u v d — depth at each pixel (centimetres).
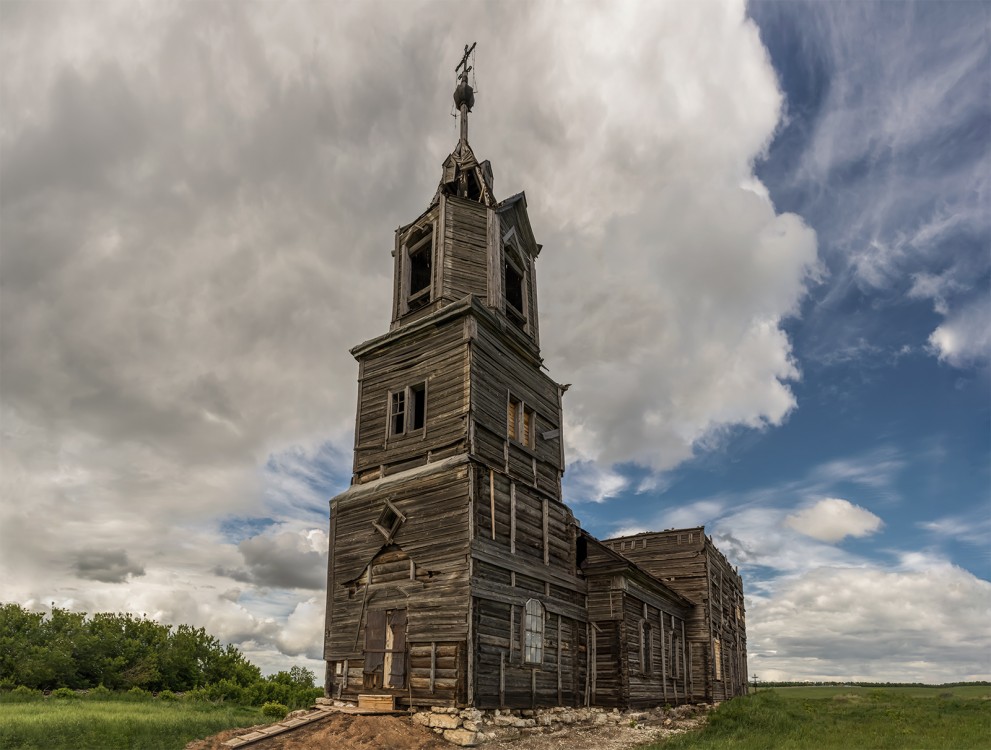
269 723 2078
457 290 2416
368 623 2047
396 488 2148
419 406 2439
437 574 1945
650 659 2769
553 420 2619
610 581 2514
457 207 2552
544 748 1761
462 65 3105
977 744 1814
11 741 1579
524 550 2183
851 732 2077
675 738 1959
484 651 1867
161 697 3331
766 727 2238
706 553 3616
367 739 1633
